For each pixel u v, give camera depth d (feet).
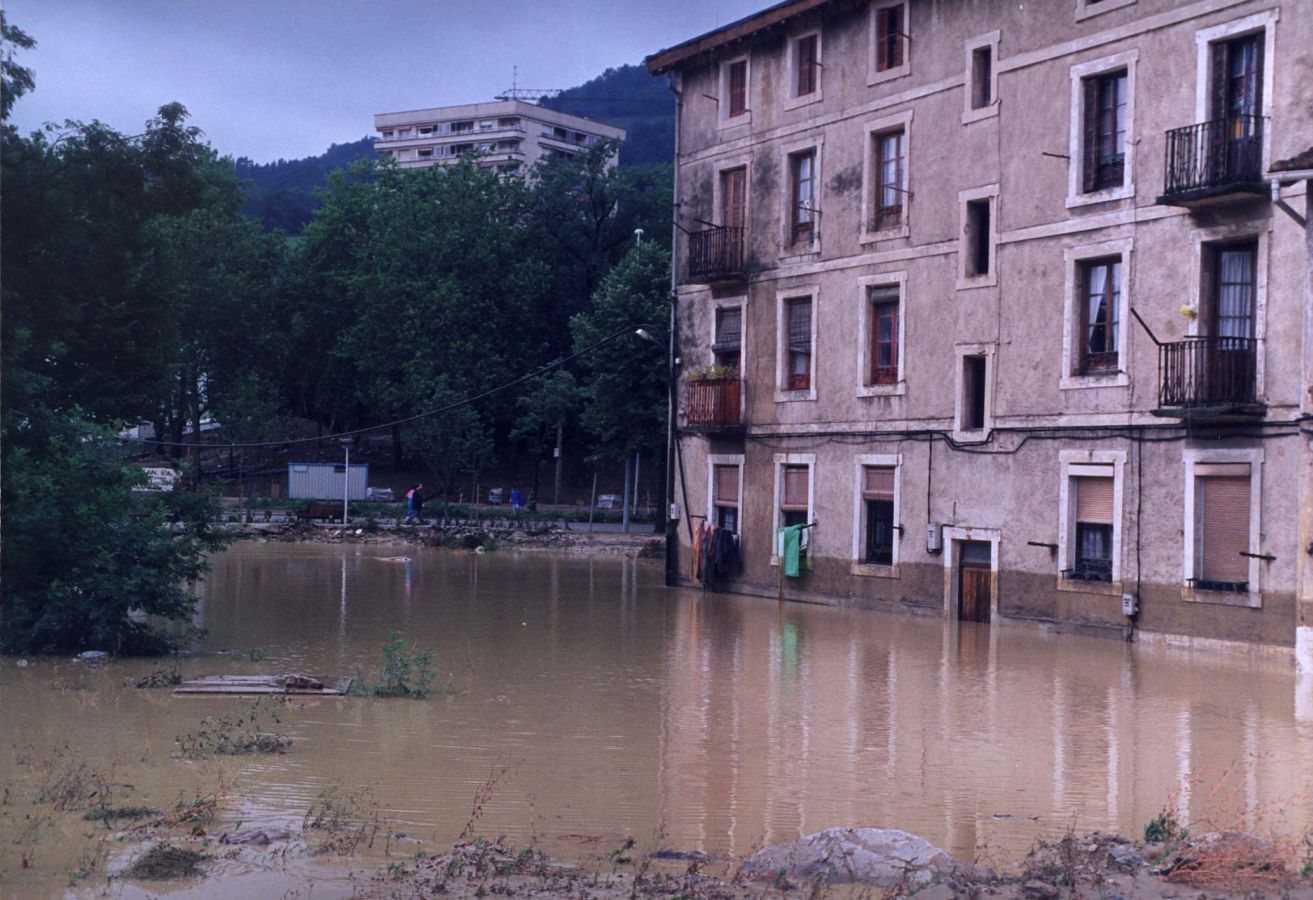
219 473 236.43
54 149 84.79
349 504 207.41
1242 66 71.05
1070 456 78.84
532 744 42.11
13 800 33.30
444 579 114.73
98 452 65.36
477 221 231.30
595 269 242.78
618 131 483.51
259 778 36.45
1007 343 83.51
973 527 85.40
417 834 30.81
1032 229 82.02
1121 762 40.57
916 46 91.35
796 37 102.37
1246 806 34.58
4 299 76.02
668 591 107.14
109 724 44.32
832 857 27.58
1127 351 75.66
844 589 95.61
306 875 26.73
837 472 96.84
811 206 100.53
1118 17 77.00
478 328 224.94
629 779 37.29
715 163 109.60
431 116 459.32
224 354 237.25
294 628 75.20
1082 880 25.98
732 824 32.50
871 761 40.34
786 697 52.80
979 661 65.41
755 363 105.19
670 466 113.80
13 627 62.03
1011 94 83.87
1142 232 75.05
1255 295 69.62
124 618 62.75
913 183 91.30
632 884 26.11
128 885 25.96
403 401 218.18
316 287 249.55
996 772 38.96
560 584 111.96
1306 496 60.75
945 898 24.73
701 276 107.45
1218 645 69.62
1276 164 60.13
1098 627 76.43
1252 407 67.67
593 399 180.75
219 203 236.84
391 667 54.29
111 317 89.15
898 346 92.22
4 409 63.62
